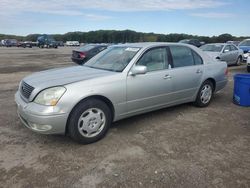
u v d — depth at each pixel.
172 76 5.15
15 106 6.09
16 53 30.78
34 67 15.44
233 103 6.53
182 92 5.46
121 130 4.65
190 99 5.76
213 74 6.09
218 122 5.12
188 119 5.27
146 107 4.85
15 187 2.99
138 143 4.13
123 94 4.41
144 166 3.44
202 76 5.84
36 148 3.94
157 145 4.06
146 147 3.99
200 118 5.34
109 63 4.90
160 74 4.93
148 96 4.79
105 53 5.40
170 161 3.57
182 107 6.08
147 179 3.15
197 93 5.88
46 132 3.76
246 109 6.02
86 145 4.05
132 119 5.21
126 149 3.92
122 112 4.50
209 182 3.11
